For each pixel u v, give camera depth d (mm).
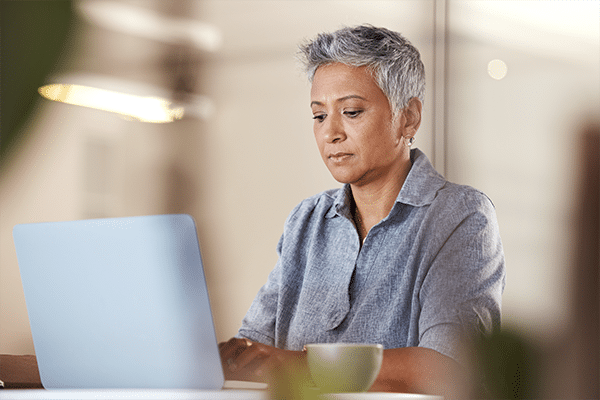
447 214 1009
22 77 4191
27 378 787
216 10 4297
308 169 4348
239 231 4480
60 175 4352
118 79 4410
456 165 3535
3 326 3834
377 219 1106
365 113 1074
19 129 4238
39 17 4184
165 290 597
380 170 1091
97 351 636
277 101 4395
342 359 575
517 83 3596
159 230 596
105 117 4469
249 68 4391
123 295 615
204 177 4547
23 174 4246
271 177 4441
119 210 4547
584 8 3494
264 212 4445
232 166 4512
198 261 585
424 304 936
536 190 3494
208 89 4488
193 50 4457
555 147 3471
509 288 3324
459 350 825
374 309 1023
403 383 784
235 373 751
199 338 590
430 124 3551
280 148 4410
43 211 4281
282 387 600
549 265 3336
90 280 630
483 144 3562
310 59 1116
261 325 1133
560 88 3518
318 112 1116
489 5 3484
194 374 593
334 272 1084
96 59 4375
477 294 933
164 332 601
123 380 625
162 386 606
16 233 665
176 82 4484
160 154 4598
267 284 1187
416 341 967
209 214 4527
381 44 1070
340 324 1038
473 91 3582
